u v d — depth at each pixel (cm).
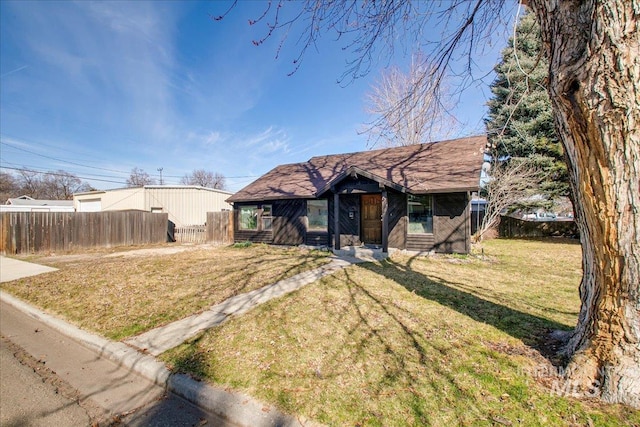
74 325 453
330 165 1454
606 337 239
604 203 217
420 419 223
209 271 782
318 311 457
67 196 5212
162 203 2034
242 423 241
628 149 198
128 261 991
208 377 292
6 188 4716
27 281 745
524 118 1445
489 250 1152
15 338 431
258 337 375
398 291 552
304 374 289
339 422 223
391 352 325
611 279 230
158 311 493
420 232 1041
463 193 974
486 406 235
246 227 1456
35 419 249
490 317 419
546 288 581
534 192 1437
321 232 1223
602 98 195
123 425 242
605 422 214
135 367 330
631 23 181
